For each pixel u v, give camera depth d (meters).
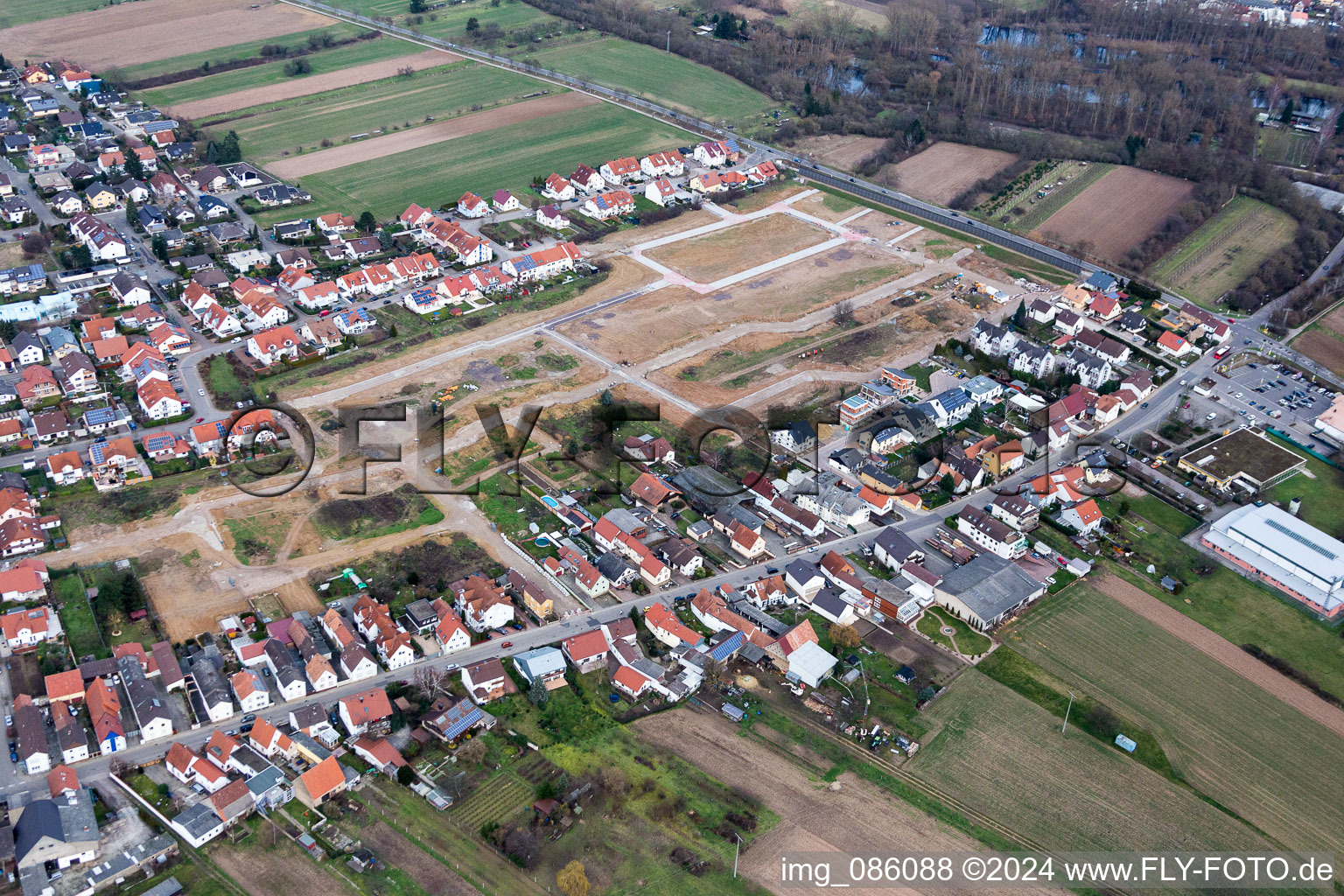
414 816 132.00
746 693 153.12
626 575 172.00
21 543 171.75
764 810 134.38
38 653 154.00
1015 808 136.25
